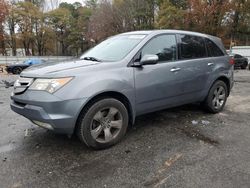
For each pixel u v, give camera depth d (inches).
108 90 155.6
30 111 148.2
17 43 2020.2
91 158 149.4
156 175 131.7
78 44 2196.1
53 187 122.4
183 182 125.5
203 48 219.8
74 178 129.6
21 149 161.6
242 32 1464.1
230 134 184.9
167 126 199.5
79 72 151.5
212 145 166.1
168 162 144.3
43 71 152.6
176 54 196.9
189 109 244.4
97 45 209.5
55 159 148.5
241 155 152.3
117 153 155.3
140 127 197.0
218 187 121.4
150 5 1680.6
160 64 184.1
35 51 2123.5
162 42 190.1
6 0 1807.3
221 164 141.8
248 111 244.4
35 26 2028.8
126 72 166.1
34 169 137.9
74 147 163.5
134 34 194.7
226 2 1342.3
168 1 1523.1
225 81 241.6
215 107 232.1
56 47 2228.1
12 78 625.0
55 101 142.3
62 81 145.5
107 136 161.0
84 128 152.1
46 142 171.2
